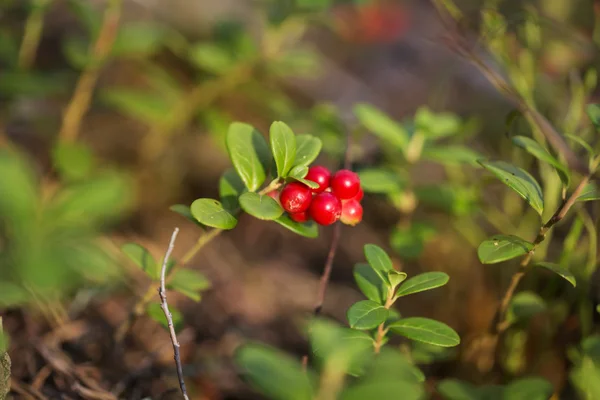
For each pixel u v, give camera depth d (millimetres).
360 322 321
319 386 301
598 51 458
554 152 411
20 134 521
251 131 345
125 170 523
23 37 511
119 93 494
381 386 295
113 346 382
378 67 800
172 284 360
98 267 386
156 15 687
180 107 513
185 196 550
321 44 814
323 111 475
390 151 453
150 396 383
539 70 471
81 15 486
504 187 477
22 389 363
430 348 373
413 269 481
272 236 538
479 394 332
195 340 432
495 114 613
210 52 511
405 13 856
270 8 509
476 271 461
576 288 406
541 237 343
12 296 374
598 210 416
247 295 476
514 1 484
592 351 340
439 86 622
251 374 293
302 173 333
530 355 414
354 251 524
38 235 365
